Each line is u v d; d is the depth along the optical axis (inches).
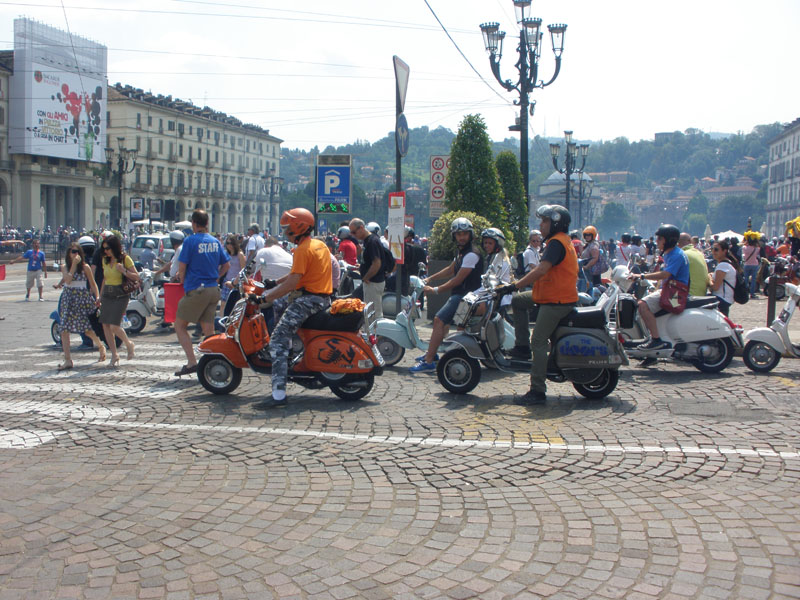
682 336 346.3
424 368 315.9
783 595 132.0
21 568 145.3
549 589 135.4
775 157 4315.9
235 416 264.7
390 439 234.1
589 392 292.4
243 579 140.5
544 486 190.4
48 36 2571.4
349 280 494.9
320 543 156.4
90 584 138.6
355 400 289.9
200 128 3831.2
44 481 195.8
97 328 416.2
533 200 4571.9
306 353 283.3
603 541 156.0
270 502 180.4
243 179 4296.3
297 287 282.5
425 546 154.5
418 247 520.7
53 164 2719.0
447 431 243.4
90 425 252.1
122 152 2186.3
